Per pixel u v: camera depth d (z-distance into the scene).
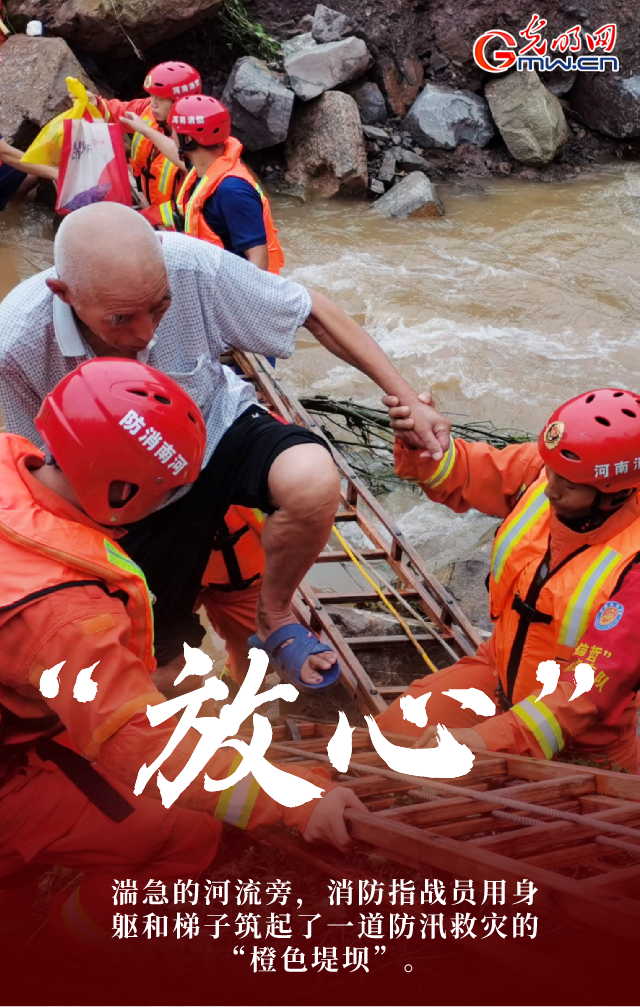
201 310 2.97
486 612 5.16
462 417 7.34
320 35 12.07
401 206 10.93
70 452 2.04
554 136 12.05
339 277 9.41
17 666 2.00
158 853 2.25
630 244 10.42
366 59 11.64
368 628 4.59
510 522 3.03
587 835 2.04
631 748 3.07
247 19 12.09
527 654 3.02
